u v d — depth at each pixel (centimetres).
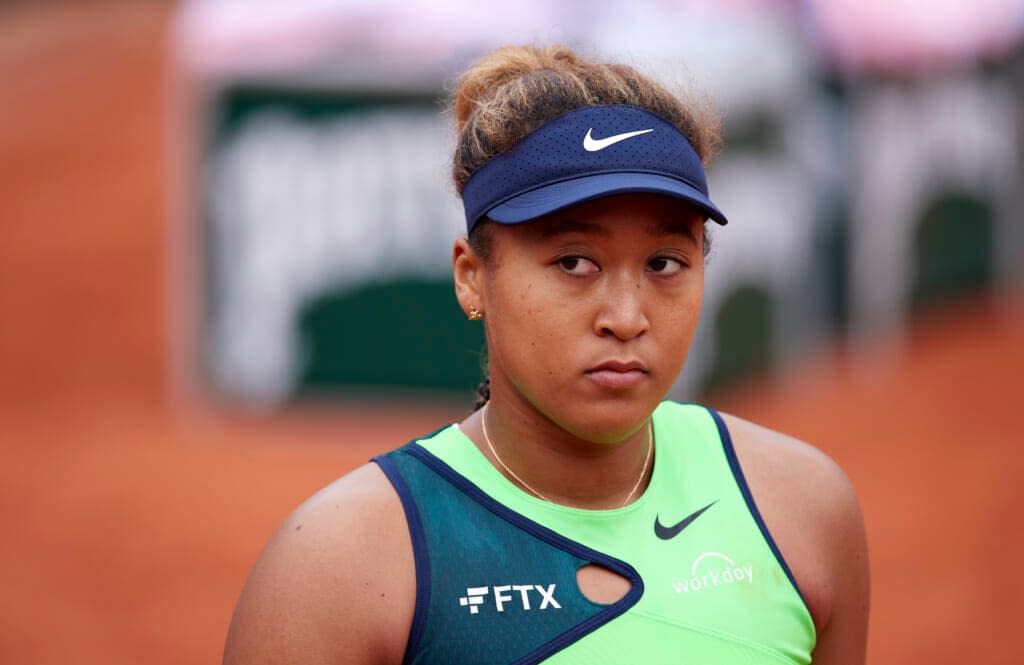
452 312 3647
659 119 777
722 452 849
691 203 742
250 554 3088
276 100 3791
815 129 3884
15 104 4966
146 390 3856
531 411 785
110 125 4741
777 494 841
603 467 795
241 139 3828
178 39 4450
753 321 3722
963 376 3712
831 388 3747
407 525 746
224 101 3847
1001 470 3250
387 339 3669
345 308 3688
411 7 3778
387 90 3703
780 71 3809
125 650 2755
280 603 727
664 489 810
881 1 4050
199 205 3959
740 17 3828
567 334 739
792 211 3809
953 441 3409
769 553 808
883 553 2961
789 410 3653
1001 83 4128
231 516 3250
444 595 728
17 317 4116
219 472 3462
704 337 3625
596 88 777
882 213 3956
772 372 3744
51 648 2748
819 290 3875
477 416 855
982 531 3009
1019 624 2680
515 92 780
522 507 764
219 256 3850
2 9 5653
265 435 3647
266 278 3778
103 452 3575
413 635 725
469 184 791
